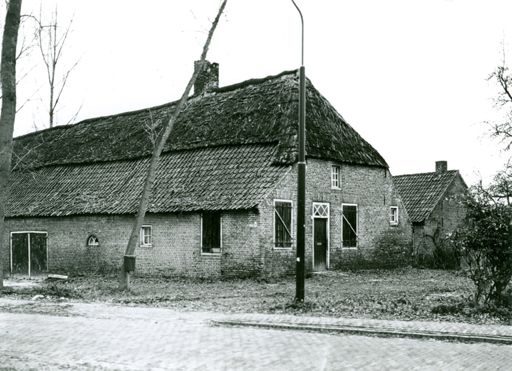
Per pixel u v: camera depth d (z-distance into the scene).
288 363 9.25
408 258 32.22
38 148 37.28
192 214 26.34
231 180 26.34
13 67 19.77
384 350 10.20
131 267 20.47
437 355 9.78
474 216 14.48
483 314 14.03
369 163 29.95
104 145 33.88
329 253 27.70
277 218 25.31
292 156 25.73
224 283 24.05
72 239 30.66
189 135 30.06
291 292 20.03
